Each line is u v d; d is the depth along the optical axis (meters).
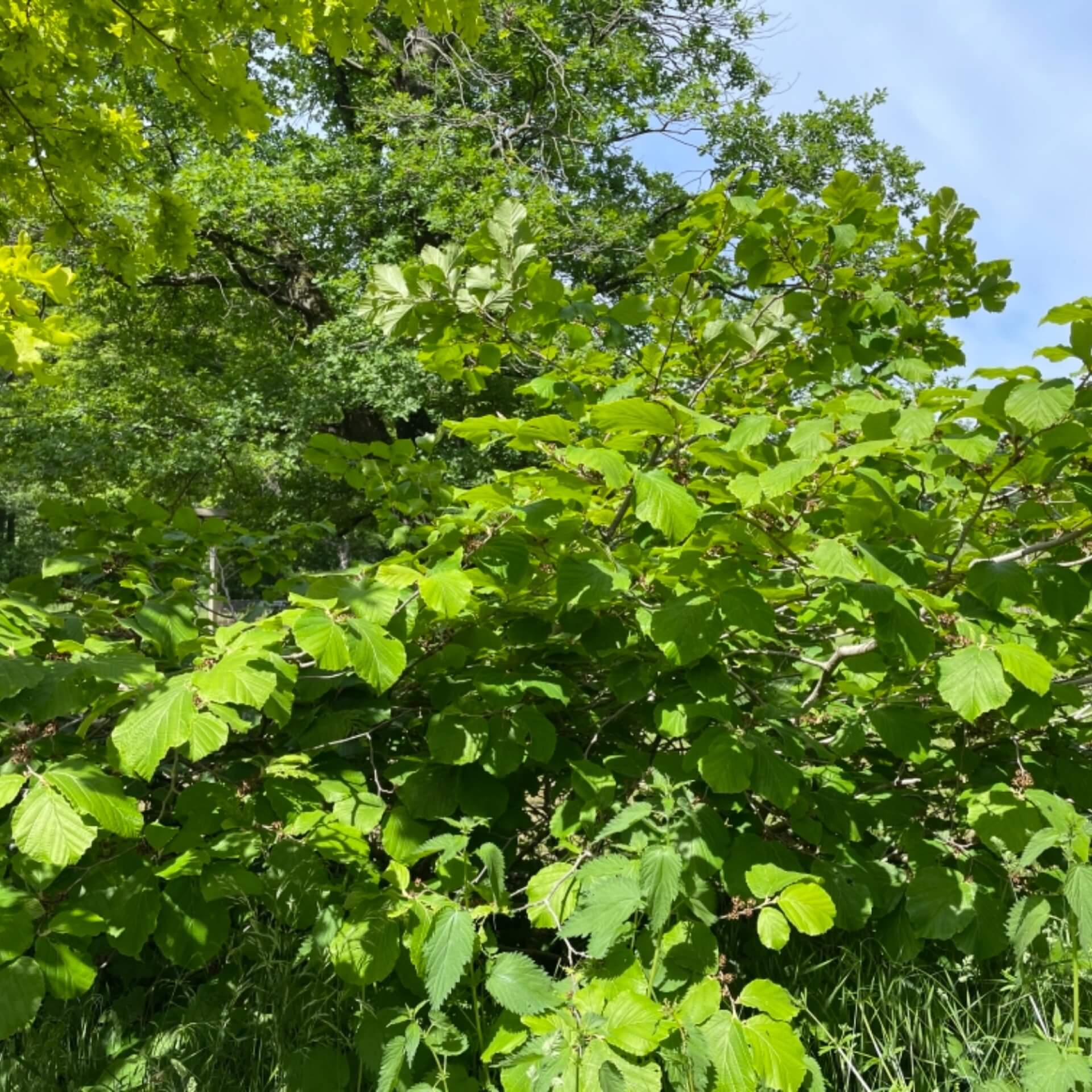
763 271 3.20
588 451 1.88
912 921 2.18
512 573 2.07
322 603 1.99
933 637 1.89
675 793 2.25
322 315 14.05
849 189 3.16
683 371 3.45
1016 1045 2.09
